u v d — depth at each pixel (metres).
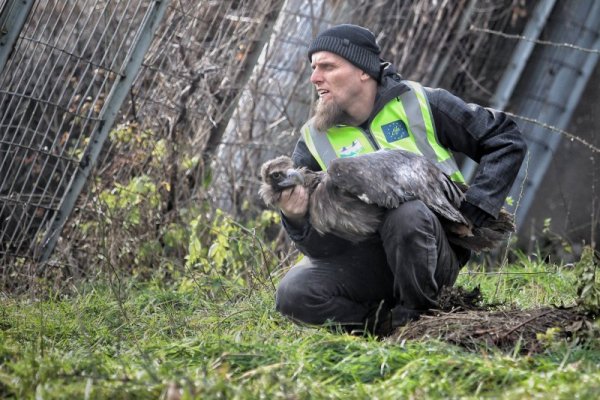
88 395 8.41
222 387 8.27
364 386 8.77
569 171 24.17
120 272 16.53
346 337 10.10
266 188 10.98
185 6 17.48
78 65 16.78
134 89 17.45
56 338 12.34
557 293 14.30
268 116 19.39
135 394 8.48
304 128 11.97
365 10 20.53
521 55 22.38
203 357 9.95
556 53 22.77
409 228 10.67
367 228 10.88
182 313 13.58
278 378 8.70
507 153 11.32
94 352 10.67
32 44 16.58
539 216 24.02
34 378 9.02
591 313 10.42
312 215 10.91
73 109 16.92
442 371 9.02
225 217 16.56
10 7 15.25
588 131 24.14
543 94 22.94
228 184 18.89
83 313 13.84
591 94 24.02
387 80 11.66
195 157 17.80
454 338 10.30
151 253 17.00
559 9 22.59
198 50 17.78
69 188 16.73
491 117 11.51
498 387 8.63
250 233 16.77
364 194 10.61
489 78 22.56
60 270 16.80
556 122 23.08
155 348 10.70
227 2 17.84
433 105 11.50
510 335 10.30
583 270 10.56
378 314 11.39
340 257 11.43
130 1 16.33
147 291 15.52
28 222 17.03
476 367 9.02
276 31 19.42
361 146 11.57
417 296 10.92
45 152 16.38
